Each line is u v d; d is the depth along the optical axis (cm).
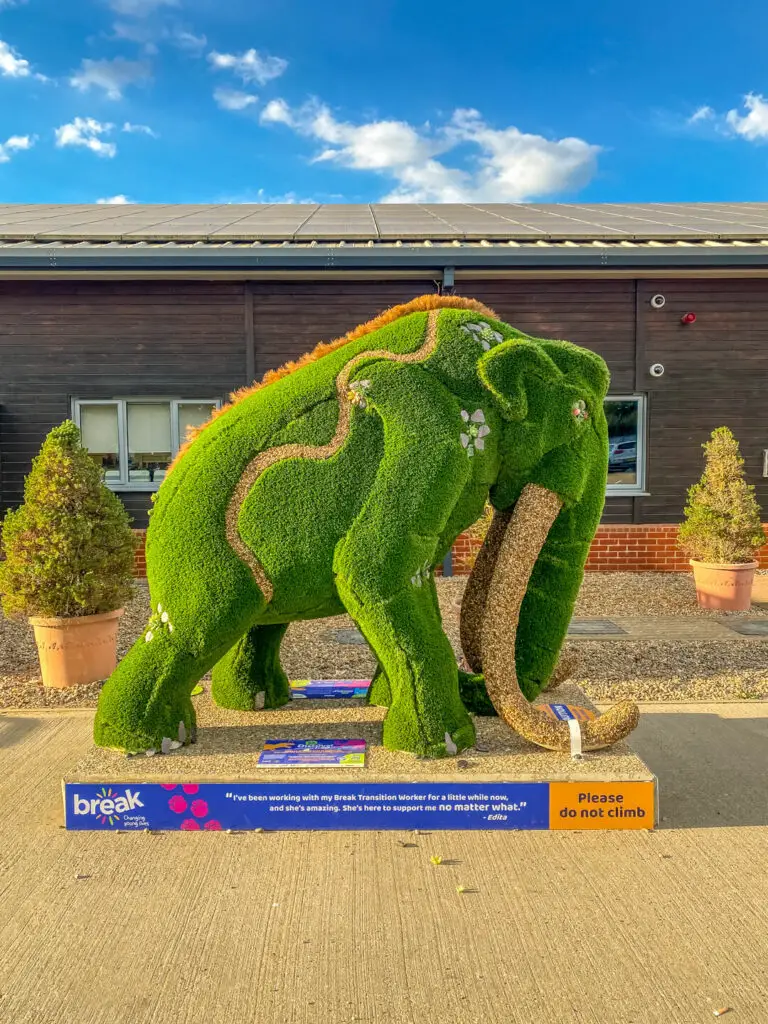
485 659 338
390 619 322
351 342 358
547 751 335
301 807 313
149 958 235
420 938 242
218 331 898
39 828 319
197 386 902
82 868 287
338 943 240
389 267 829
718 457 759
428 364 341
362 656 597
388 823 314
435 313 358
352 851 297
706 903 261
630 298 908
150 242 859
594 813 313
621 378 914
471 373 342
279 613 335
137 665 337
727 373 916
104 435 912
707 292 908
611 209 1277
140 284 891
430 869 283
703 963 229
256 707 406
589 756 329
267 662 412
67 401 900
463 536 906
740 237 874
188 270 835
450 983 221
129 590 538
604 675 541
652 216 1133
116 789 314
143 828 316
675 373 916
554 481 349
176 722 338
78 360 897
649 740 420
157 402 909
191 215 1126
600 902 262
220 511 326
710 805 338
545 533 349
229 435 339
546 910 257
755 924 248
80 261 805
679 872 281
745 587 741
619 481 930
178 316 897
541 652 373
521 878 277
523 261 820
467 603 389
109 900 266
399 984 221
